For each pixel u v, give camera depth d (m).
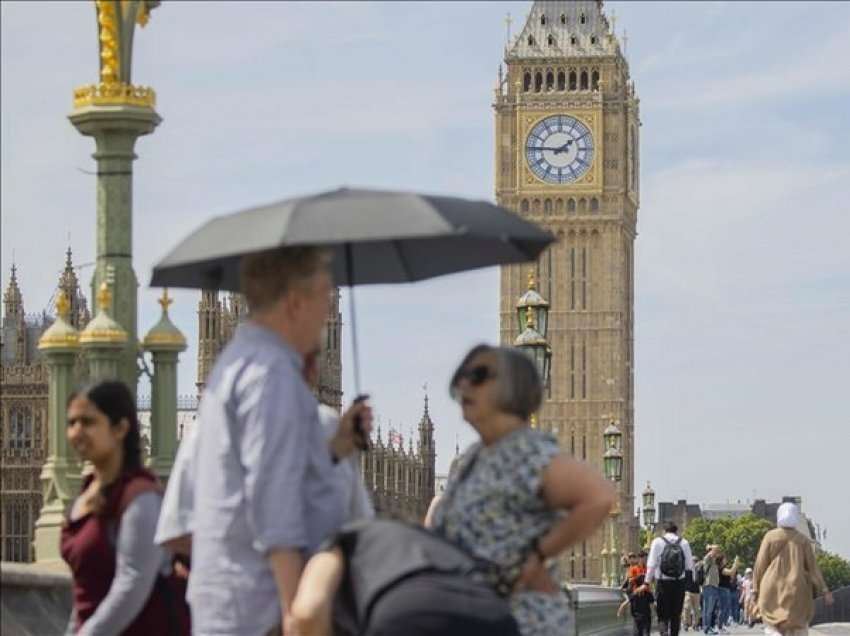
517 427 10.48
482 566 10.09
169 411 17.77
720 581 69.31
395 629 9.10
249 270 10.24
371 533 9.45
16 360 50.78
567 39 186.50
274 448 9.77
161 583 11.33
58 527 16.95
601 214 185.62
